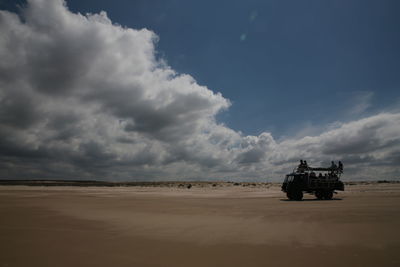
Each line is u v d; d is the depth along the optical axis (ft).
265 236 27.50
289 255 20.43
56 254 21.11
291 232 29.43
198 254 20.99
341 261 18.80
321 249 22.09
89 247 23.39
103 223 37.01
